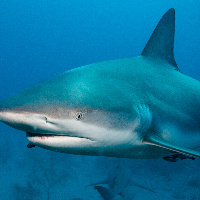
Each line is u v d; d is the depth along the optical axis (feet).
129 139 6.97
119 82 7.59
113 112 6.32
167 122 8.37
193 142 9.67
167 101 8.75
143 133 7.43
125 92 7.27
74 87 6.31
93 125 5.90
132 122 6.81
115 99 6.68
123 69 8.38
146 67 9.34
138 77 8.45
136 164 45.85
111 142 6.52
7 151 60.70
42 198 36.50
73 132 5.68
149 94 8.21
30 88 6.20
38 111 5.22
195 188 38.47
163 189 38.63
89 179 44.83
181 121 8.86
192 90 10.07
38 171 46.91
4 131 115.14
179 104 9.12
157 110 8.17
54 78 6.84
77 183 42.68
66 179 43.45
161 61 10.28
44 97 5.62
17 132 110.63
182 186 39.68
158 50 10.30
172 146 7.04
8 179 44.55
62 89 6.09
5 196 37.42
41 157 49.52
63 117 5.41
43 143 5.65
